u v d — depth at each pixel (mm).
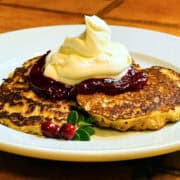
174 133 469
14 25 729
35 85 516
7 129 467
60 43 643
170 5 790
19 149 421
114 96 502
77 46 510
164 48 625
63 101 503
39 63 537
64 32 661
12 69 595
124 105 489
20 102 497
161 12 766
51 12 772
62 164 441
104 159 414
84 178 427
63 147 429
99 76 509
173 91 515
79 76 504
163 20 740
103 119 476
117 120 472
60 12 772
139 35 649
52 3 800
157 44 632
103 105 488
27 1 809
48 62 525
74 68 504
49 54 536
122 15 757
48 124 458
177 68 597
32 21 743
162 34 648
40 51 629
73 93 506
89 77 508
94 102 491
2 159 448
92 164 440
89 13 766
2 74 586
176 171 433
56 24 734
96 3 797
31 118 477
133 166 437
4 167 439
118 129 476
